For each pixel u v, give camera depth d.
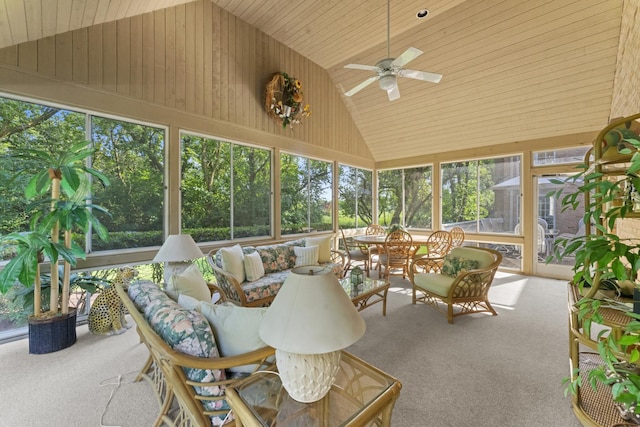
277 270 3.87
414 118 5.81
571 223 4.95
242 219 4.46
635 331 0.87
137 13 3.21
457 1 3.80
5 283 2.09
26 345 2.56
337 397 1.19
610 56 3.64
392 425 1.60
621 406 1.47
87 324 2.99
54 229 2.45
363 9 4.02
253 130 4.55
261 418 1.02
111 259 3.12
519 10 3.63
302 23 4.42
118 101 3.14
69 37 2.82
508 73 4.33
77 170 2.59
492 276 3.22
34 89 2.64
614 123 1.29
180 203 3.70
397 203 7.03
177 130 3.64
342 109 6.30
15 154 2.45
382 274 5.18
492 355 2.37
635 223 2.68
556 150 4.95
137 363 2.27
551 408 1.74
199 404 1.21
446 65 4.59
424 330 2.88
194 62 3.80
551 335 2.75
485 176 5.72
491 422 1.63
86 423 1.64
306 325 0.96
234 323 1.38
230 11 4.19
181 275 2.08
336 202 6.20
